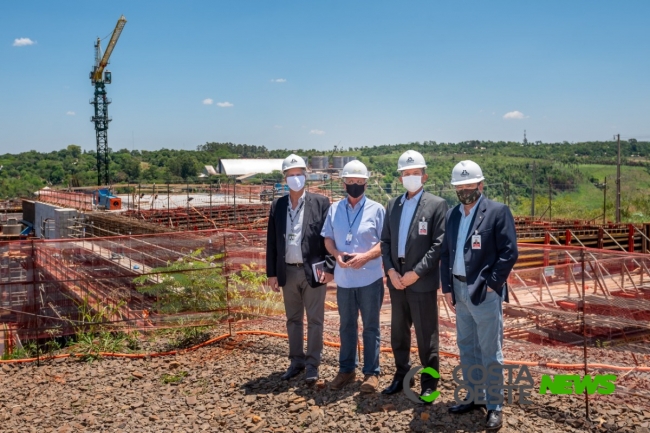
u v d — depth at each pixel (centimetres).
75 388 591
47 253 772
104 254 873
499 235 438
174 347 721
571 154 10656
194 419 502
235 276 791
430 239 492
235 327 773
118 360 679
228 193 3906
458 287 466
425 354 496
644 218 3400
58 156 14938
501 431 433
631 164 9338
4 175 12762
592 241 2122
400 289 502
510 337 785
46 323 754
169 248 970
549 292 844
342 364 550
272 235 594
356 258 526
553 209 3775
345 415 485
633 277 970
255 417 489
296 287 580
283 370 613
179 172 12588
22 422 510
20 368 666
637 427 422
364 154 10094
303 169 567
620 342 765
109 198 3203
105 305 795
